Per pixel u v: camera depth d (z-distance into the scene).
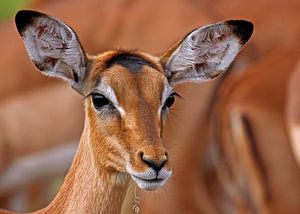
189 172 15.52
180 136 15.45
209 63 11.21
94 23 15.62
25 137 15.63
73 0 15.96
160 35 15.53
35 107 15.56
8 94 15.52
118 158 10.47
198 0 15.88
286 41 16.03
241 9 16.05
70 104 15.61
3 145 15.62
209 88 15.49
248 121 15.27
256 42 15.98
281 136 15.11
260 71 15.52
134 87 10.48
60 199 10.90
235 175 15.43
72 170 10.88
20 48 15.56
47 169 15.90
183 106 15.39
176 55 10.99
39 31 10.77
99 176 10.70
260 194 15.19
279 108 15.14
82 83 10.77
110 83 10.49
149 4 15.70
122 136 10.41
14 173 15.78
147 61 10.77
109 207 10.76
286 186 15.11
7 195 16.02
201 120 15.51
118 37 15.59
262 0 16.20
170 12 15.65
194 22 15.62
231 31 11.11
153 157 10.19
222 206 15.76
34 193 16.44
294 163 15.07
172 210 15.41
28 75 15.52
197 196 15.58
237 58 15.83
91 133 10.65
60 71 10.86
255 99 15.24
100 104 10.53
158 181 10.24
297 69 14.97
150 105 10.45
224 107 15.41
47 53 10.86
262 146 15.20
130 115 10.40
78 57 10.77
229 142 15.38
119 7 15.71
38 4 16.05
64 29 10.73
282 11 16.11
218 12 15.95
